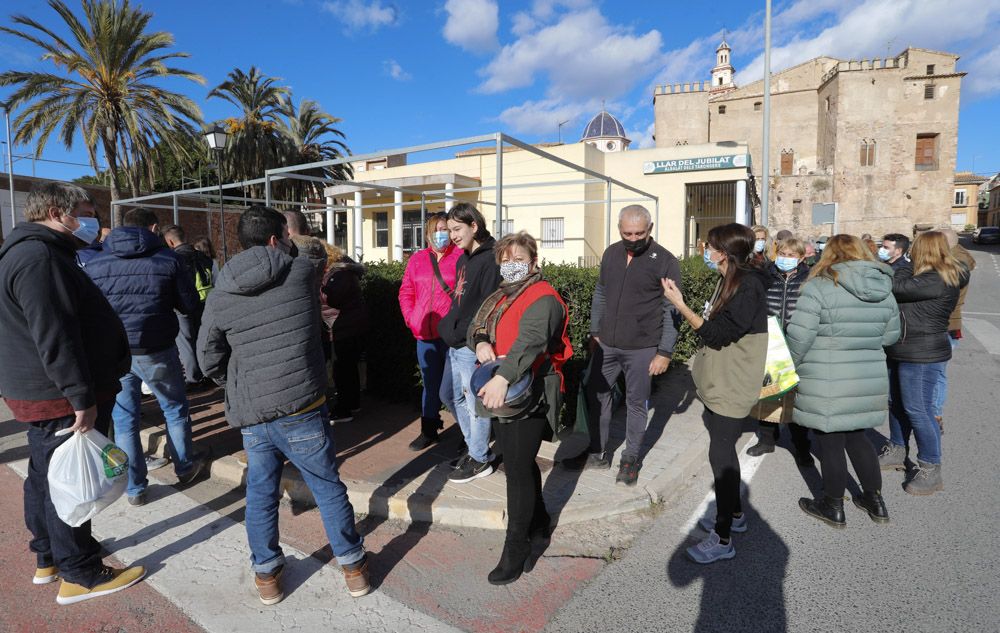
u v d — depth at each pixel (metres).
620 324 3.73
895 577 2.83
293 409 2.52
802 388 3.33
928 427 3.75
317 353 2.66
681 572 2.93
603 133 52.22
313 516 3.59
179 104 19.59
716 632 2.46
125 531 3.40
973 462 4.32
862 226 39.56
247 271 2.44
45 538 2.83
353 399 5.15
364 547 3.22
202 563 3.05
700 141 38.88
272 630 2.50
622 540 3.28
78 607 2.67
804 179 40.19
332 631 2.49
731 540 3.18
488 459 3.91
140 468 3.73
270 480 2.65
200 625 2.54
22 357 2.52
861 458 3.38
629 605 2.66
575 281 4.99
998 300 15.37
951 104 39.12
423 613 2.62
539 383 2.80
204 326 2.52
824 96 41.62
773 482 4.04
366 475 3.92
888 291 3.22
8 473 4.30
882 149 39.44
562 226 19.50
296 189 25.31
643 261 3.66
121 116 19.25
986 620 2.49
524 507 2.79
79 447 2.57
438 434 4.72
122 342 2.92
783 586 2.78
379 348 5.72
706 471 4.30
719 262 3.04
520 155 19.89
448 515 3.45
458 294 3.80
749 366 2.95
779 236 5.07
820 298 3.20
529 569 2.96
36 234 2.48
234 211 23.36
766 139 11.78
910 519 3.44
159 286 3.70
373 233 22.41
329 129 30.73
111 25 18.36
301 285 2.59
